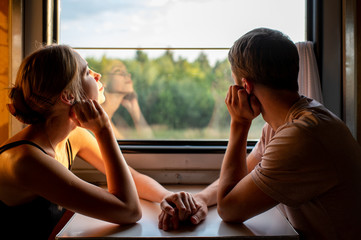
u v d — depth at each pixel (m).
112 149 0.89
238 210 0.82
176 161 1.25
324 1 1.18
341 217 0.77
